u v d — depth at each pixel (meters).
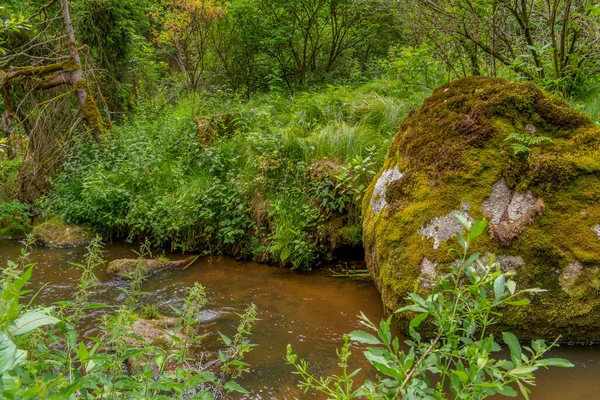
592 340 2.66
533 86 3.25
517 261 2.71
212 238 5.53
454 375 1.23
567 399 2.19
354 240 4.67
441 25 4.91
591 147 2.96
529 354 2.62
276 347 3.03
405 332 2.91
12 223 7.10
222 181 5.87
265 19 9.01
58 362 1.47
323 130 5.56
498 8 4.73
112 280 4.62
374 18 9.05
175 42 9.99
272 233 5.04
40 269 5.12
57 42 8.63
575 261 2.65
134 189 6.51
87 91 7.97
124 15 9.86
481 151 3.05
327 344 3.04
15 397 0.84
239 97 8.21
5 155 7.48
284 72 9.59
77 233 6.40
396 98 6.27
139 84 11.33
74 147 7.64
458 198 2.95
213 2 8.64
